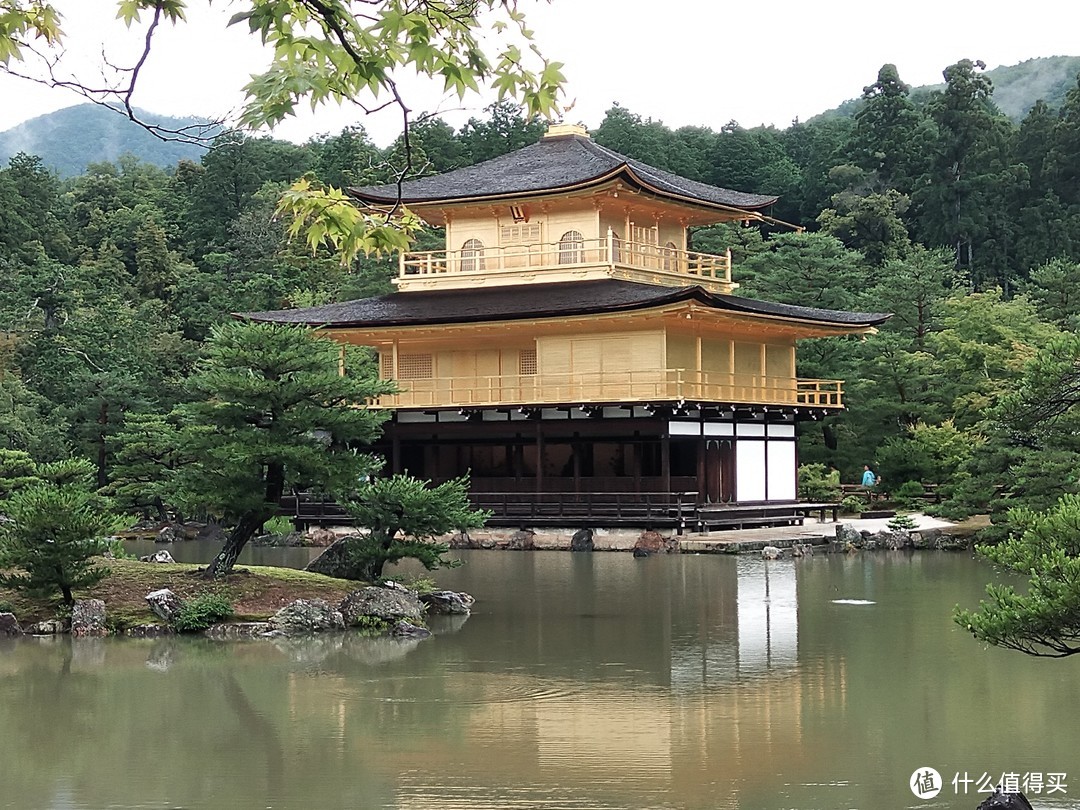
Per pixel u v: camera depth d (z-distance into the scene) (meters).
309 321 69.69
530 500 66.69
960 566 54.03
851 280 93.25
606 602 43.44
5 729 26.84
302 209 12.57
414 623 38.19
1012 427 29.41
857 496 75.69
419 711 28.02
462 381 70.56
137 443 71.31
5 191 120.75
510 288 70.94
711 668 32.09
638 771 23.25
